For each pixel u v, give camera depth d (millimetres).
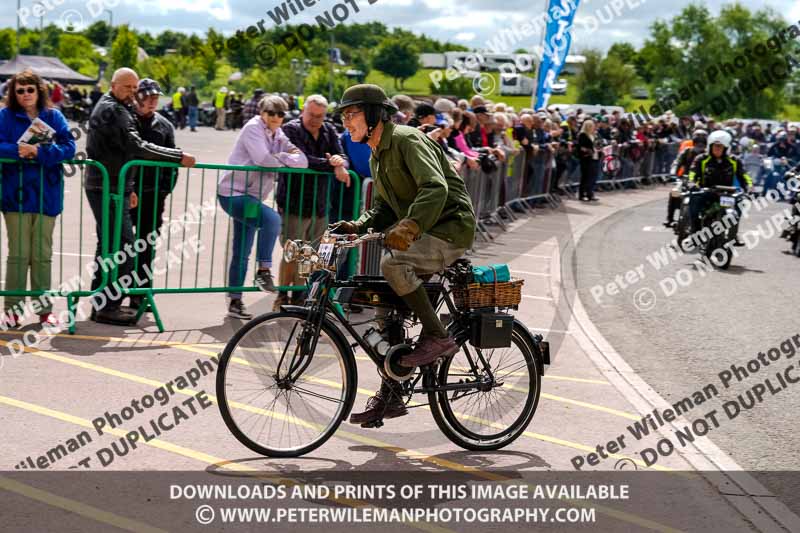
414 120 8648
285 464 4051
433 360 4164
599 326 7598
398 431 4605
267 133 6781
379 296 4223
